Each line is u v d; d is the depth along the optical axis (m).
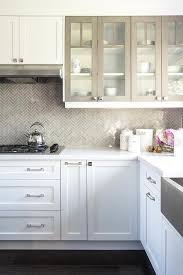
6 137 2.83
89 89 2.57
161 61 2.50
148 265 2.14
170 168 1.62
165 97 2.49
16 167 2.29
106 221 2.30
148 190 1.99
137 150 2.46
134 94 2.50
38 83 2.80
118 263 2.17
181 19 2.48
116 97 2.51
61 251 2.37
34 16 2.48
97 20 2.48
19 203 2.30
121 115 2.83
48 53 2.49
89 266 2.13
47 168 2.29
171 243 1.45
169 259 1.49
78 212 2.30
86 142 2.83
